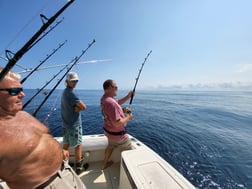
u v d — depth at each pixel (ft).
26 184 2.96
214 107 59.88
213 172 13.26
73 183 3.85
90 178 7.18
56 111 38.55
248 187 11.46
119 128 6.95
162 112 45.73
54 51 6.83
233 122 33.76
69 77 6.94
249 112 48.11
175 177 4.06
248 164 14.55
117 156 8.22
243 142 20.54
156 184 3.81
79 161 7.39
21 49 2.82
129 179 4.23
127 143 7.08
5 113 3.09
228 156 16.24
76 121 7.12
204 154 16.69
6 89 3.11
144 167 4.48
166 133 24.23
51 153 3.48
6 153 2.68
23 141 2.94
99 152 8.29
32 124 3.52
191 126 29.30
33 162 3.03
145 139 21.42
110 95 6.86
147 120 33.76
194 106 62.75
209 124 31.40
